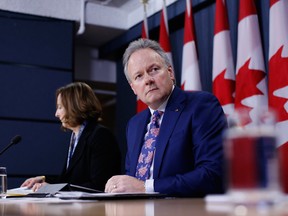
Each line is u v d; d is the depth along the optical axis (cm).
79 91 221
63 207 76
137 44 164
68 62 375
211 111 146
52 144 357
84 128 213
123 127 430
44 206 81
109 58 455
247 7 252
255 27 251
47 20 371
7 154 339
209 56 316
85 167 201
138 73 158
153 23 371
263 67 246
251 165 45
